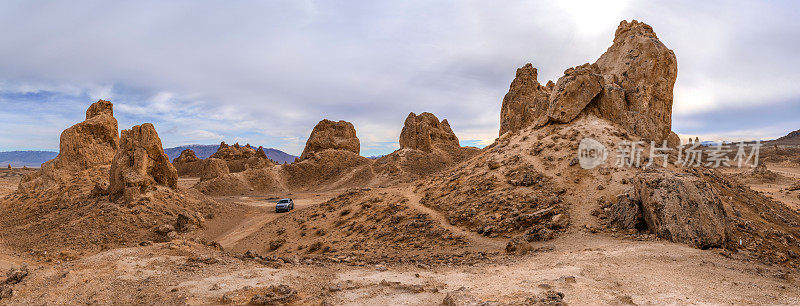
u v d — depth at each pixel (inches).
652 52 1747.0
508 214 1078.4
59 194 1510.8
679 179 824.3
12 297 411.2
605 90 1737.2
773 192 2433.6
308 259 679.1
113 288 441.1
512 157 1550.2
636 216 871.7
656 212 809.5
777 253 741.9
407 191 1640.0
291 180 3777.1
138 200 1376.7
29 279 461.4
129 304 396.2
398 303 393.4
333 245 1117.1
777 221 1032.8
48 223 1263.5
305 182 3747.5
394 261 721.0
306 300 410.0
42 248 1039.0
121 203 1357.0
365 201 1519.4
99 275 485.1
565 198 1126.4
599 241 803.4
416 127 4237.2
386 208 1385.3
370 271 551.2
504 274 528.4
